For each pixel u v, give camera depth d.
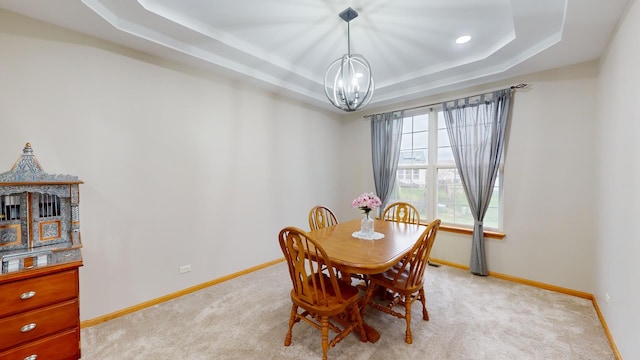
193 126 2.83
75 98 2.10
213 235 3.02
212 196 3.01
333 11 2.10
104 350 1.86
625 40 1.72
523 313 2.34
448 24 2.26
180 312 2.38
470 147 3.33
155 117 2.55
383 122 4.25
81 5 1.77
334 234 2.49
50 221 1.77
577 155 2.67
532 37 2.30
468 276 3.20
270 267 3.57
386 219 3.54
